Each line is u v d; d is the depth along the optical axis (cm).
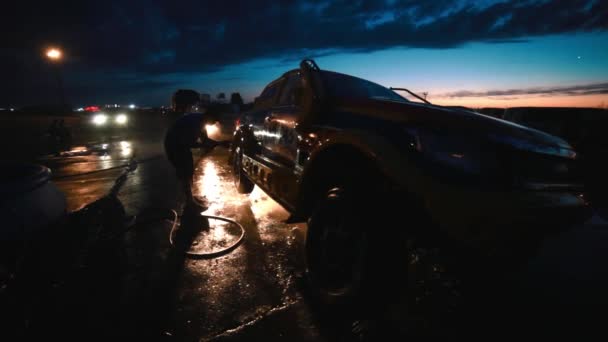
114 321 183
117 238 286
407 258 176
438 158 158
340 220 200
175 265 250
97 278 224
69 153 826
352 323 187
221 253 270
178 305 200
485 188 148
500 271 175
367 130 197
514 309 205
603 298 225
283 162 303
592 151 636
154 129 1812
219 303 204
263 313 196
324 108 241
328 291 199
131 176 560
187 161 370
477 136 158
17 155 790
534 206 144
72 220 267
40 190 246
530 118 784
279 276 239
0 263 199
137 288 216
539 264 274
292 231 329
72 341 166
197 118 375
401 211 178
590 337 185
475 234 143
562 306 214
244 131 437
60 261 225
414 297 201
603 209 431
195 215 356
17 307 177
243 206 410
